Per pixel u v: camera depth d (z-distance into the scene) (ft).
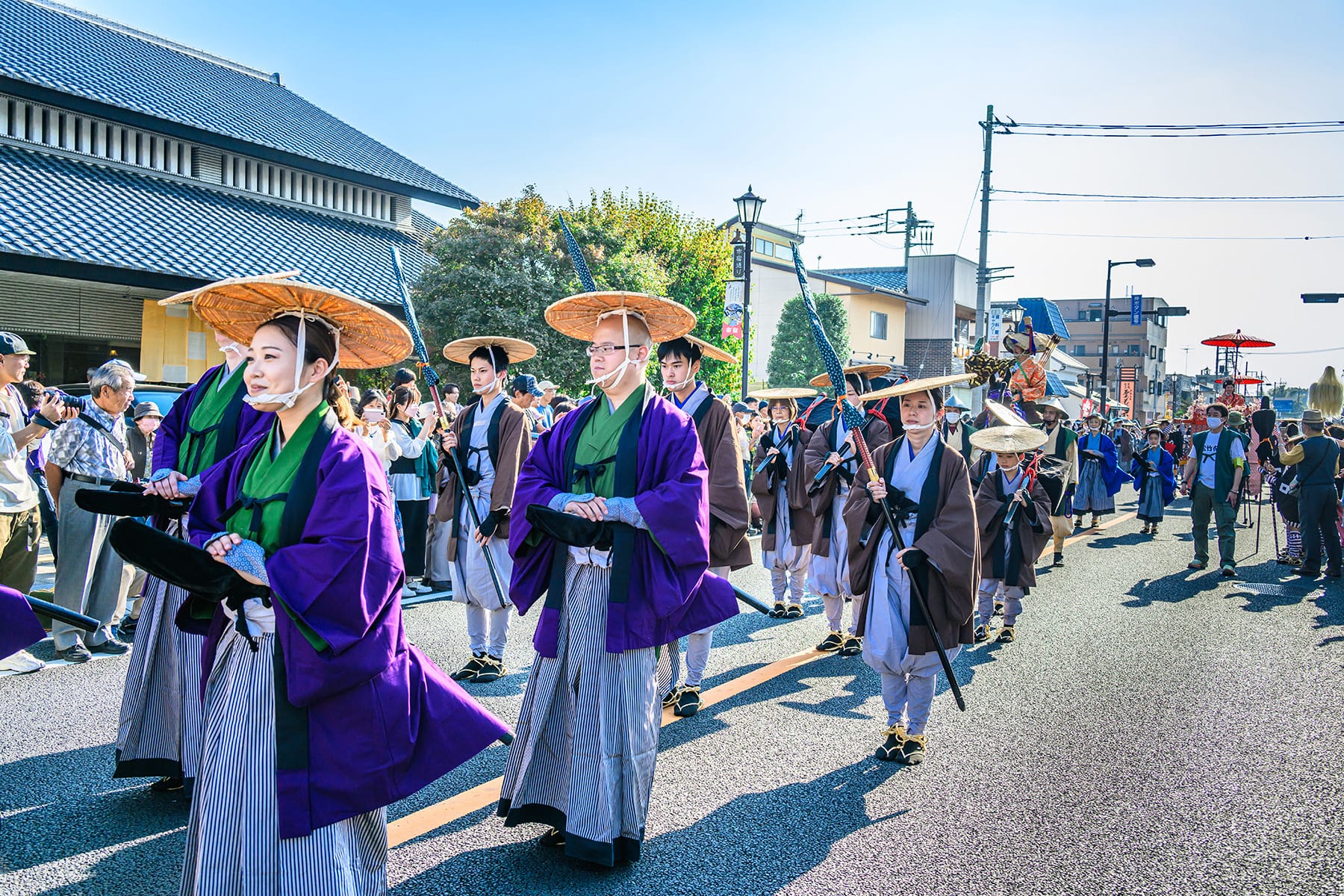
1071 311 273.13
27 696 16.69
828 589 21.39
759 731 16.22
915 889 10.88
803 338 94.79
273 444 9.05
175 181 59.77
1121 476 51.08
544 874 11.09
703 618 12.62
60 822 12.02
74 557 18.78
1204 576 33.14
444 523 26.71
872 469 14.60
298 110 75.92
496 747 15.25
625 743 11.17
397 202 72.33
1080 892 10.85
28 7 66.74
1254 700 18.19
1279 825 12.63
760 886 10.89
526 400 20.88
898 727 15.08
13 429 19.80
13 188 48.75
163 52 72.90
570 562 11.57
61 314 49.16
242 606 8.48
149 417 21.57
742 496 18.01
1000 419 24.43
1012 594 22.84
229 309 9.41
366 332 9.77
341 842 8.68
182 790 13.16
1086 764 14.78
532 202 59.26
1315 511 33.04
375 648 8.61
